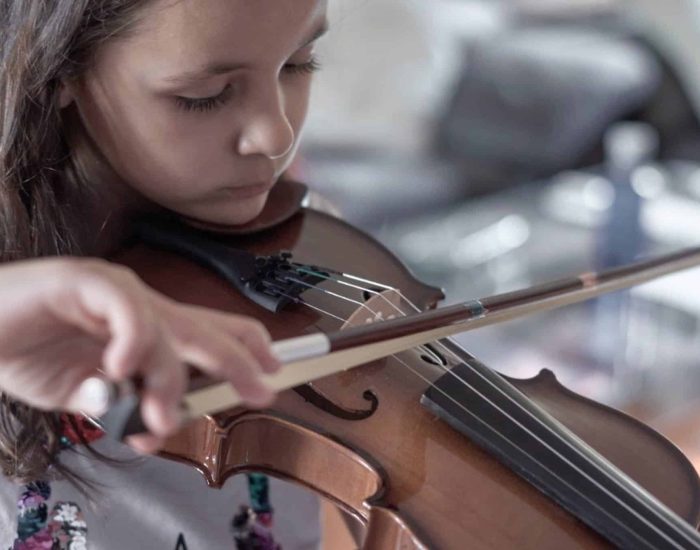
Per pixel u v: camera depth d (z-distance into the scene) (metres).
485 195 3.76
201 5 0.81
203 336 0.51
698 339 2.98
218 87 0.86
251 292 0.97
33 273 0.50
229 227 1.04
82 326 0.51
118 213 1.01
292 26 0.85
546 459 0.82
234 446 0.86
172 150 0.89
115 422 0.51
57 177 0.96
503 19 4.05
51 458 0.89
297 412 0.86
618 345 2.96
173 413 0.49
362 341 0.80
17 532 0.91
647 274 1.13
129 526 0.95
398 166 3.63
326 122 3.69
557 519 0.79
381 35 3.73
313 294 0.99
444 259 3.41
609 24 4.02
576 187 3.70
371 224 3.40
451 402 0.87
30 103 0.90
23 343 0.52
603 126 3.75
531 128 3.75
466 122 3.86
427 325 0.87
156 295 0.52
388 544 0.79
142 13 0.82
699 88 3.79
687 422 2.58
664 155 3.86
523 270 3.36
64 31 0.85
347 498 0.85
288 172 1.19
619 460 0.89
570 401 0.96
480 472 0.82
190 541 0.97
